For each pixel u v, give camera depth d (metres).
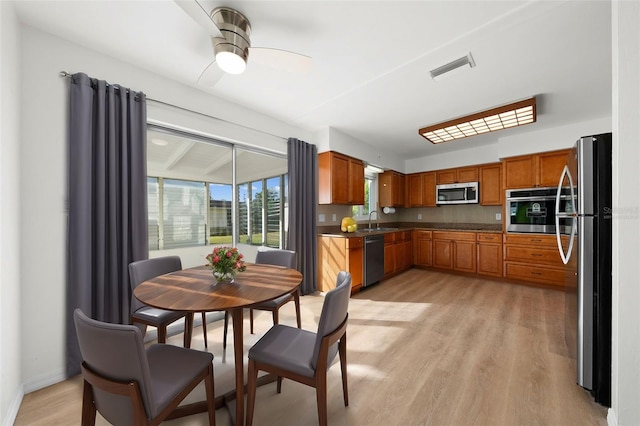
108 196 1.93
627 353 1.24
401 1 1.50
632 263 1.23
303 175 3.53
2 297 1.31
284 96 2.72
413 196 5.57
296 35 1.78
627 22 1.23
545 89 2.55
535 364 1.86
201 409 1.43
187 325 1.86
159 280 1.66
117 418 0.94
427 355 2.00
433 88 2.54
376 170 5.13
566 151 3.59
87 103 1.80
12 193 1.46
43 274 1.67
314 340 1.42
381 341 2.23
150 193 2.56
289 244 3.39
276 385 1.67
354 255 3.58
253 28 1.71
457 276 4.56
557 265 3.66
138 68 2.15
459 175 4.95
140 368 0.89
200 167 2.91
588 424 1.35
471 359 1.94
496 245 4.23
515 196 4.04
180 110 2.42
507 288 3.80
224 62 1.60
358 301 3.28
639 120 1.21
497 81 2.40
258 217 3.49
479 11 1.57
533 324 2.54
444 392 1.58
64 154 1.76
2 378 1.30
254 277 1.73
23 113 1.61
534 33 1.76
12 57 1.47
